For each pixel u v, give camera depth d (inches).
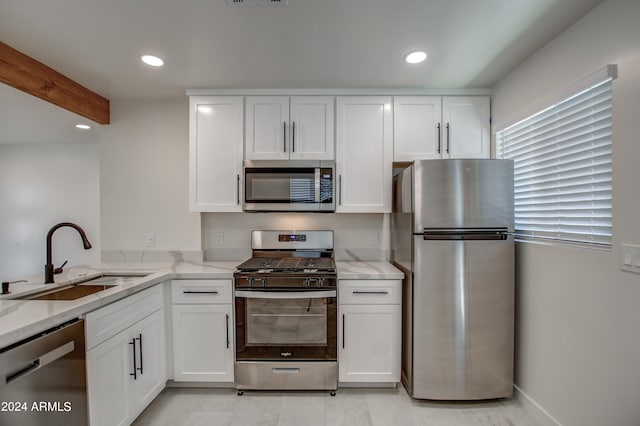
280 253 100.3
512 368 74.8
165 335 79.4
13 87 68.0
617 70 50.6
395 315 79.7
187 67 75.7
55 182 141.3
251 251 102.3
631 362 49.2
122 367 62.7
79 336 52.0
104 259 97.9
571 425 60.4
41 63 73.2
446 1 52.1
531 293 71.7
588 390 56.7
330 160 87.3
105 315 58.1
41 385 45.6
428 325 74.2
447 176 73.4
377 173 88.8
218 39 63.6
